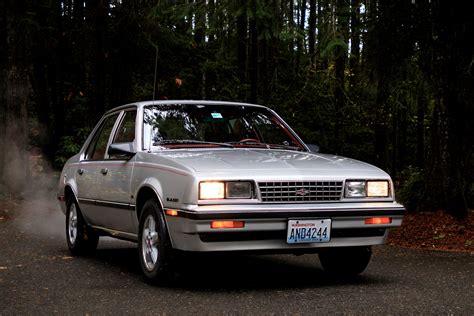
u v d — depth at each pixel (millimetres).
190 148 6105
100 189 6824
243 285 5566
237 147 6250
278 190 5230
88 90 16094
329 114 20281
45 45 15188
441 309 4539
